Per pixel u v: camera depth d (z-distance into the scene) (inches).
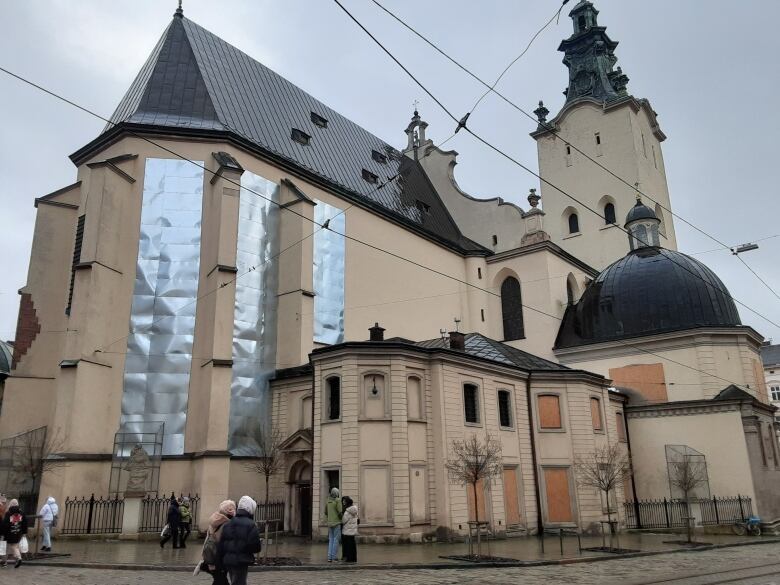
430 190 2229.3
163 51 1517.0
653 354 1624.0
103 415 1181.1
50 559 791.7
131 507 1074.7
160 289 1278.3
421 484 1041.5
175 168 1346.0
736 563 797.9
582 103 2485.2
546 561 775.7
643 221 1867.6
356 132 2014.0
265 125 1576.0
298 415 1272.1
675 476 1413.6
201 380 1224.8
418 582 602.9
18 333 1305.4
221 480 1135.0
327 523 774.5
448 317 1915.6
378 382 1057.5
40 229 1366.9
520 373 1277.1
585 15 2657.5
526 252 1951.3
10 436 1249.4
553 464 1258.0
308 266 1397.6
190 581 609.6
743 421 1448.1
